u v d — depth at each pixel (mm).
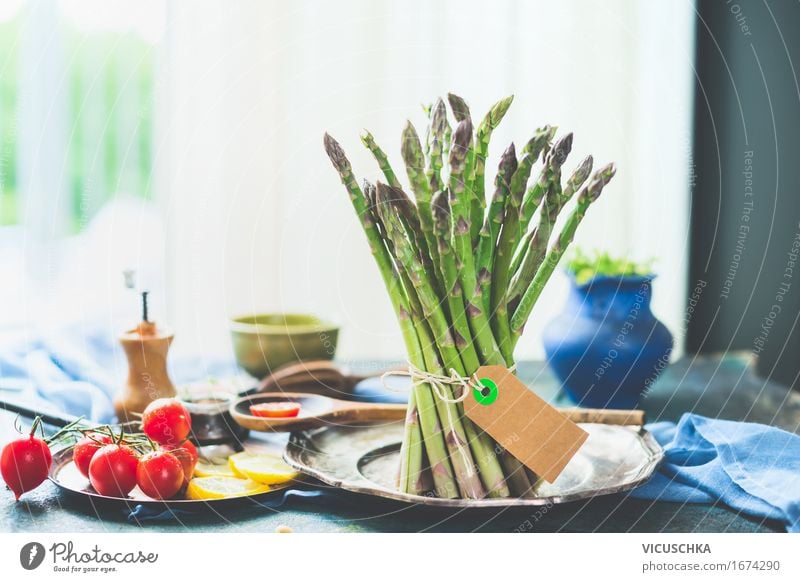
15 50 2141
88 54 2186
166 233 2203
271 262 2250
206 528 811
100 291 1960
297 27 2223
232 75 2225
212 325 2205
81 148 2193
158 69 2215
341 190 2248
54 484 909
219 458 983
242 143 2234
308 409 1070
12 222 2107
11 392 1269
